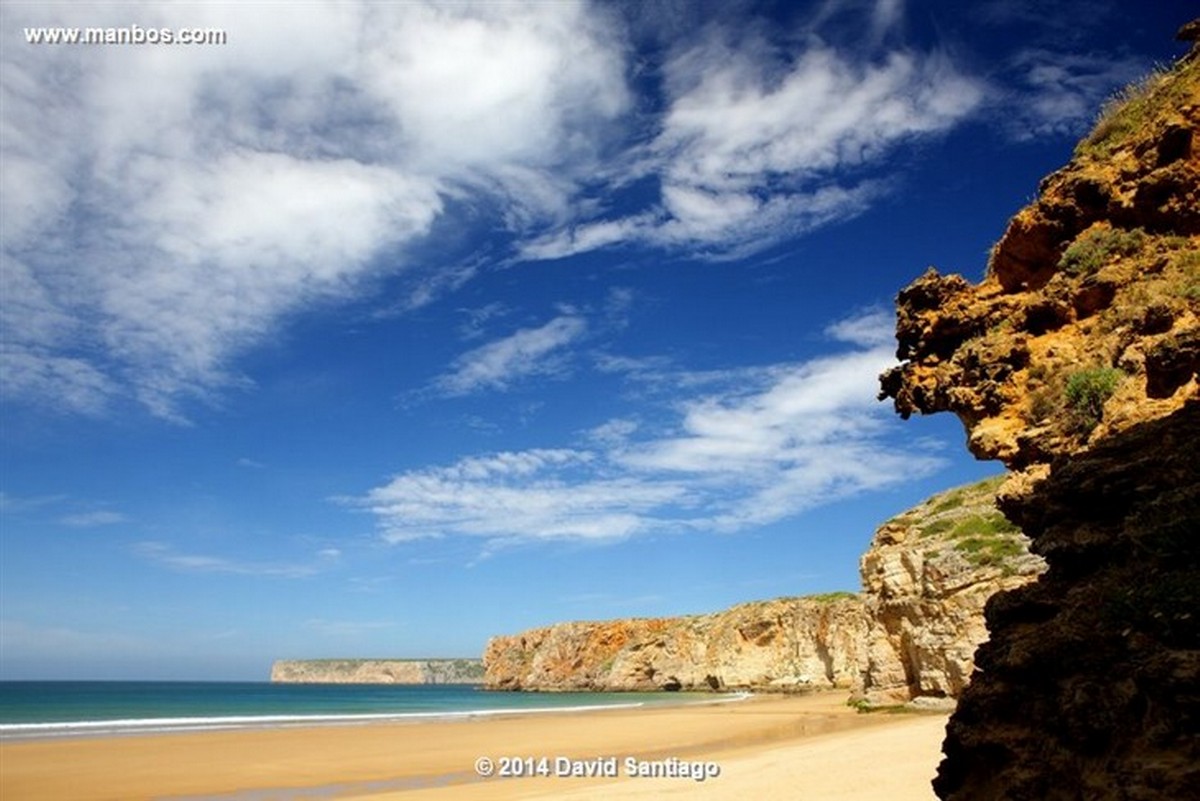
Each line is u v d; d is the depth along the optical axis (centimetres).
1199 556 559
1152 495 641
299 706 9794
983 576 2925
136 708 8800
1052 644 605
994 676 658
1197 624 508
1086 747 538
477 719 6025
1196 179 1052
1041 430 1063
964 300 1432
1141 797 451
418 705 10094
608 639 18212
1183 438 667
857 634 4262
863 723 3356
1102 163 1221
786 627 11988
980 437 1190
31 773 2762
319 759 3219
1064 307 1177
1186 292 962
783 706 6512
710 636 13912
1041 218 1290
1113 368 998
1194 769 439
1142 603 557
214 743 3797
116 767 2922
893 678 3631
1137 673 511
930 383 1427
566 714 6769
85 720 6228
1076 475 716
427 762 3100
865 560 3919
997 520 3142
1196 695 468
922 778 1534
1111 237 1151
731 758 2536
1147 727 493
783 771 1872
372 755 3347
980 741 631
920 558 3288
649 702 9806
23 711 7975
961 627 2931
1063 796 539
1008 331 1281
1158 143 1110
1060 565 707
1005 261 1369
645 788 1844
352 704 10569
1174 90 1145
